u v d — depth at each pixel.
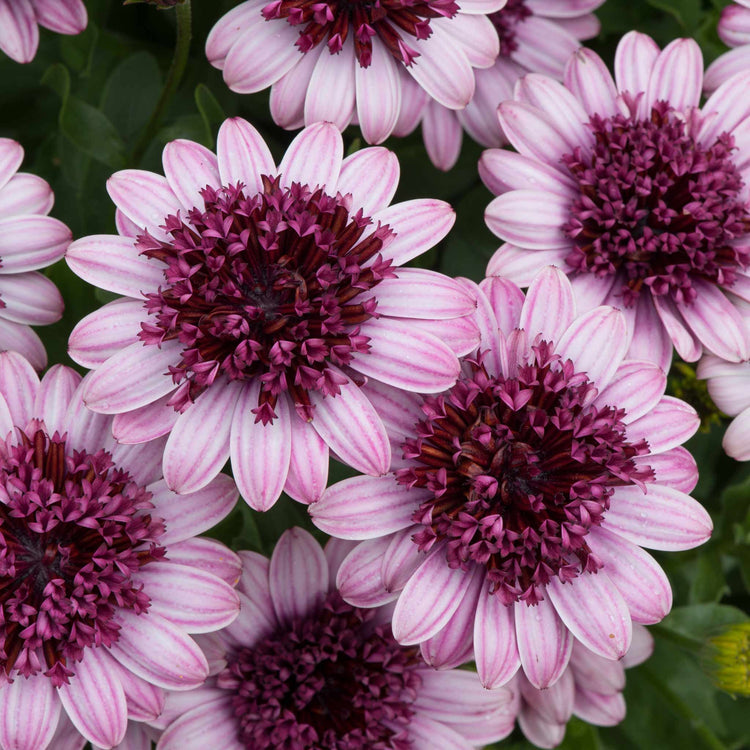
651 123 0.40
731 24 0.42
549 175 0.39
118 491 0.36
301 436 0.36
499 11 0.42
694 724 0.42
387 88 0.39
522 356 0.37
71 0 0.40
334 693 0.38
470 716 0.39
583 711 0.41
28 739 0.36
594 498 0.36
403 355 0.36
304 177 0.37
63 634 0.36
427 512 0.36
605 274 0.39
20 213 0.38
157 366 0.36
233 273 0.36
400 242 0.37
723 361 0.39
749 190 0.40
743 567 0.42
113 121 0.43
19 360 0.36
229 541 0.39
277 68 0.39
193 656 0.36
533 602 0.36
